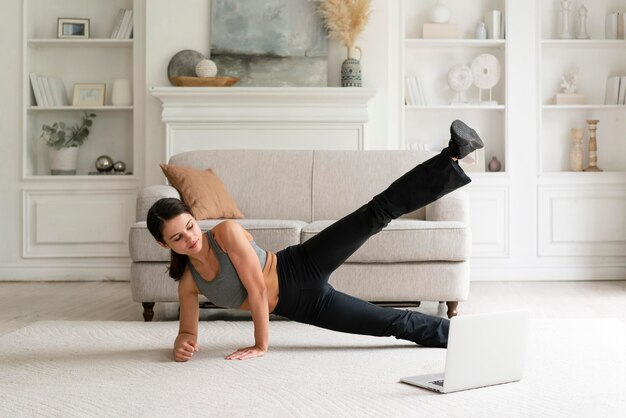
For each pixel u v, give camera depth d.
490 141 6.30
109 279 6.11
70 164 6.22
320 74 5.93
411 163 4.85
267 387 2.47
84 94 6.30
